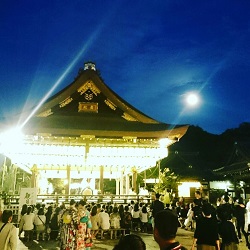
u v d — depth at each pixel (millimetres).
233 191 35500
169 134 19078
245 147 34938
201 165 52875
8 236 6043
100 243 14102
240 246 13477
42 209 14938
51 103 20219
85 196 19844
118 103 21203
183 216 22219
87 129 18422
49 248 12773
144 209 17422
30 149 18531
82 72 20828
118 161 21641
